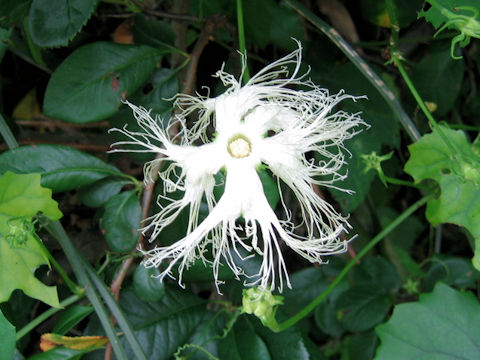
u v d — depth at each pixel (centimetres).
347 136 22
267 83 21
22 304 25
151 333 24
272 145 20
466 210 23
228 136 20
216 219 20
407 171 24
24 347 25
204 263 21
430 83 28
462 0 22
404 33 29
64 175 22
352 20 29
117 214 22
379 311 29
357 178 25
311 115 20
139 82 23
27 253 20
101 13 28
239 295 25
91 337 22
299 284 30
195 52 25
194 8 28
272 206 21
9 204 20
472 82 30
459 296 24
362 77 26
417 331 24
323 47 27
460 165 22
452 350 23
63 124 31
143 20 25
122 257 23
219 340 25
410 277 31
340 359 35
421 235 33
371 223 31
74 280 26
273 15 26
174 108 24
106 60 23
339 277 24
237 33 26
